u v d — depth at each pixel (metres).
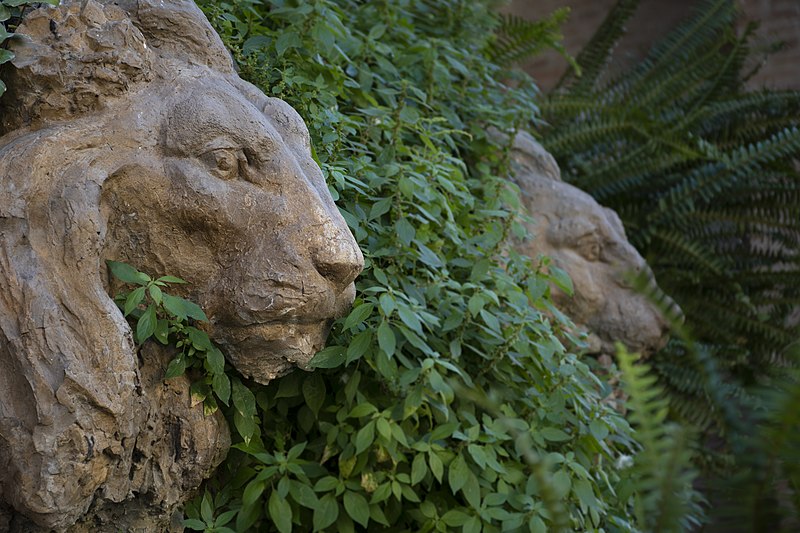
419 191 2.70
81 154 1.88
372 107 2.96
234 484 2.31
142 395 1.89
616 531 2.80
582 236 3.49
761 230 4.80
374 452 2.40
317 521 2.27
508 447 2.60
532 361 2.78
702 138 5.01
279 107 2.20
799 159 4.78
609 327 3.47
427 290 2.59
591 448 2.75
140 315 1.98
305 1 2.92
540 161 3.72
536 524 2.37
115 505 1.96
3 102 1.98
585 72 5.11
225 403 2.05
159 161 1.96
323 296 1.99
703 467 4.11
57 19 2.01
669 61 5.08
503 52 4.39
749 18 5.79
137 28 2.12
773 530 1.16
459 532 2.46
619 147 4.83
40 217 1.81
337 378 2.45
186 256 1.98
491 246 2.84
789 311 4.71
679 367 4.24
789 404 1.10
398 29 3.48
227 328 2.01
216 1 2.79
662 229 4.74
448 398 2.40
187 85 2.06
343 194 2.60
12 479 1.73
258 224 1.99
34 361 1.72
